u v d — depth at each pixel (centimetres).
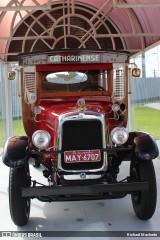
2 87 1002
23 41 984
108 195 405
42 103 505
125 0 820
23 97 518
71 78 511
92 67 507
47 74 508
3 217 457
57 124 411
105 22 1014
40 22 990
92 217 451
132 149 421
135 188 396
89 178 406
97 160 403
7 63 1020
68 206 496
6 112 1025
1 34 944
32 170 691
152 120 1026
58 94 509
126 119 515
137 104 1038
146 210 417
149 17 804
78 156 402
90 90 513
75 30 1017
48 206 497
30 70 507
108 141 434
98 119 404
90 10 1005
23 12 956
